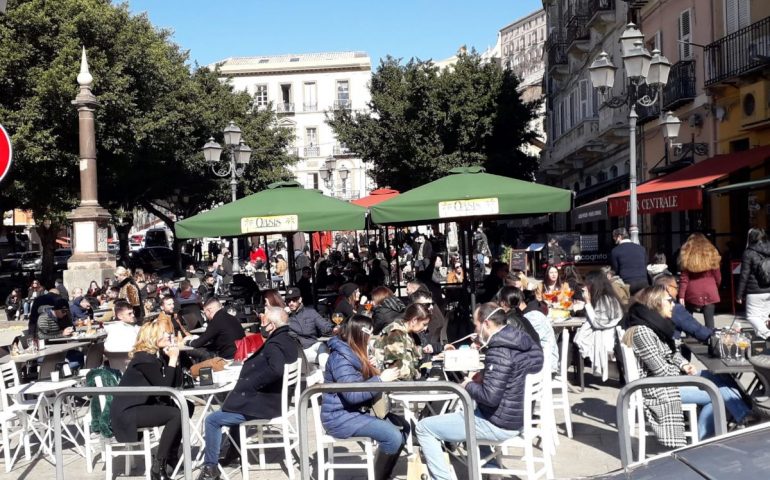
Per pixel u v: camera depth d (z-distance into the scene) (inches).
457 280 774.5
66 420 327.9
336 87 3287.4
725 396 249.6
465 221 501.4
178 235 440.1
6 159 224.4
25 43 1017.5
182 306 552.7
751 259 436.1
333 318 438.0
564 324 378.6
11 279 1315.2
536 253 1123.9
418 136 1407.5
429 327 403.5
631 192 545.6
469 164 1379.2
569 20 1312.7
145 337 275.0
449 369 258.8
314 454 299.9
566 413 303.0
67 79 1002.7
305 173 3280.0
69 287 890.7
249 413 263.6
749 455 123.1
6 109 1015.0
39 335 449.7
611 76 538.6
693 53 820.0
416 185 1453.0
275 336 268.8
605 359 364.5
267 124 1990.7
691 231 742.5
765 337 287.0
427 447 229.6
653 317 252.7
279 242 1628.9
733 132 740.0
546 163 1600.6
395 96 1496.1
